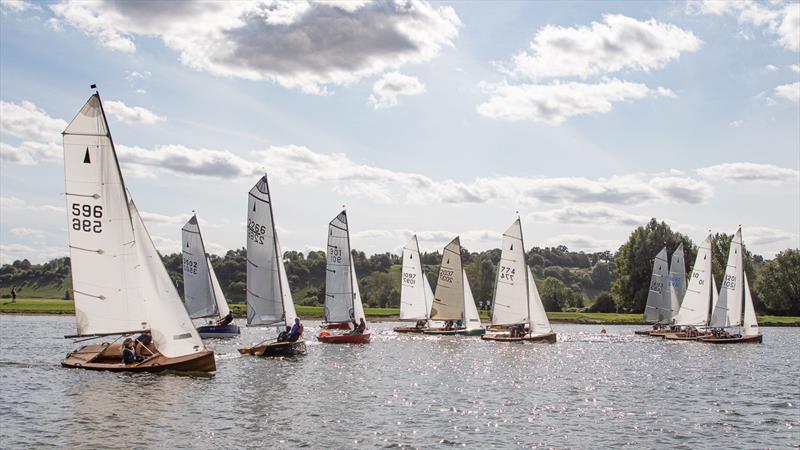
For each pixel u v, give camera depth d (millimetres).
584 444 26953
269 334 84375
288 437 26641
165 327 40406
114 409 30250
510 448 26031
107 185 39375
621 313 141000
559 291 156125
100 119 39062
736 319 80375
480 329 89562
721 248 146375
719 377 47875
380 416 31172
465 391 39344
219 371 43469
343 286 73500
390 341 76875
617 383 44000
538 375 47594
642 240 137375
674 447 26859
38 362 45406
